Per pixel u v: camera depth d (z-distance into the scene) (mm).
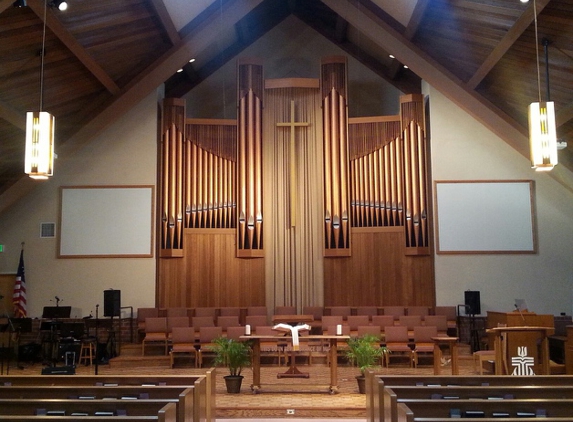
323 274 13195
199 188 13375
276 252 13297
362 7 11922
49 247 13062
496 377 6246
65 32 8992
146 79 12016
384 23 11867
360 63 14992
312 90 13656
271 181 13469
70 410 5191
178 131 13383
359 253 13195
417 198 13000
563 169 12367
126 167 13188
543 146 7406
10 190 12312
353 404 8141
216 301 13164
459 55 11227
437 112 13125
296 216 13352
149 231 13070
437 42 11312
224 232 13328
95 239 13062
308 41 15117
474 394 5715
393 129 13328
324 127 13445
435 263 12898
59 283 12984
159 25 11039
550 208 12867
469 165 13008
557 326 12180
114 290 11750
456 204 12945
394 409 4828
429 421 4172
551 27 8578
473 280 12812
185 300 13148
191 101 14922
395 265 13070
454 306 12711
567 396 5734
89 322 12766
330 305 13117
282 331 10992
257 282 13227
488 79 11312
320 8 14227
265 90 13688
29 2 7898
